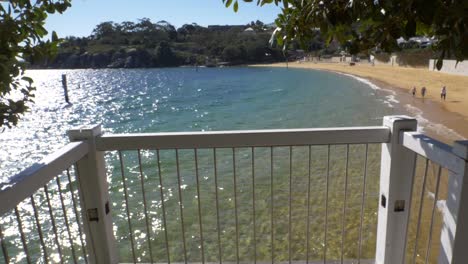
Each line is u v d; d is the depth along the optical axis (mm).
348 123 19641
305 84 46469
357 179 9031
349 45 1344
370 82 44125
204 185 9914
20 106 1311
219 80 62062
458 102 26250
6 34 1192
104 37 124250
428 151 1528
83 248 1881
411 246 5562
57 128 22703
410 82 41156
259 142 1887
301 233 6410
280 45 1528
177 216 7965
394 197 1930
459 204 1296
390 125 1864
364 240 5883
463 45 1029
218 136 1876
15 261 6777
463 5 957
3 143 18047
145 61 115688
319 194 8219
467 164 1258
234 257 5914
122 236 7203
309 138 1885
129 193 9750
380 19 1179
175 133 1888
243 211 7723
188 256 6215
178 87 51812
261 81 55438
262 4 1503
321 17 1273
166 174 11203
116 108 31656
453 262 1347
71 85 62375
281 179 9570
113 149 1910
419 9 1023
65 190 9914
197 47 123875
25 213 8680
